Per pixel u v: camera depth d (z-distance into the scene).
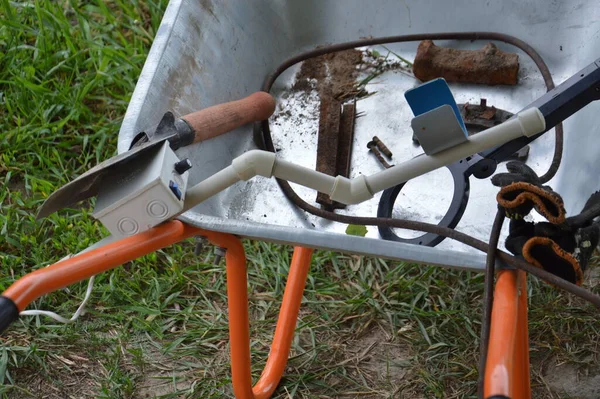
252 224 1.03
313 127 1.57
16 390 1.72
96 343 1.80
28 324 1.82
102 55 2.37
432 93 0.97
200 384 1.71
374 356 1.77
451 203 1.30
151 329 1.83
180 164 0.97
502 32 1.59
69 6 2.62
